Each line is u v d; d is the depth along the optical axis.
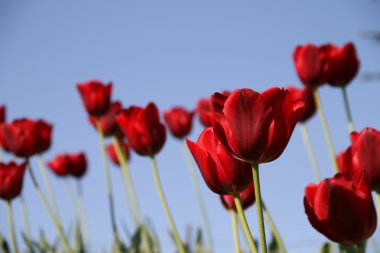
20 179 1.67
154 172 1.55
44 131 1.83
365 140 1.12
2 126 1.81
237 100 1.00
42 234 1.97
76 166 2.25
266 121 1.00
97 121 1.91
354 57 1.71
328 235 1.03
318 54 1.72
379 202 1.12
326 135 1.65
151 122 1.55
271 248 1.53
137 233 1.83
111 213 1.89
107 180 1.89
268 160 1.02
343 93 1.71
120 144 2.09
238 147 1.01
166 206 1.53
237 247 1.31
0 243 1.78
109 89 1.91
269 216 1.38
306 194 1.04
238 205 1.06
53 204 2.00
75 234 1.94
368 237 1.03
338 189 1.02
